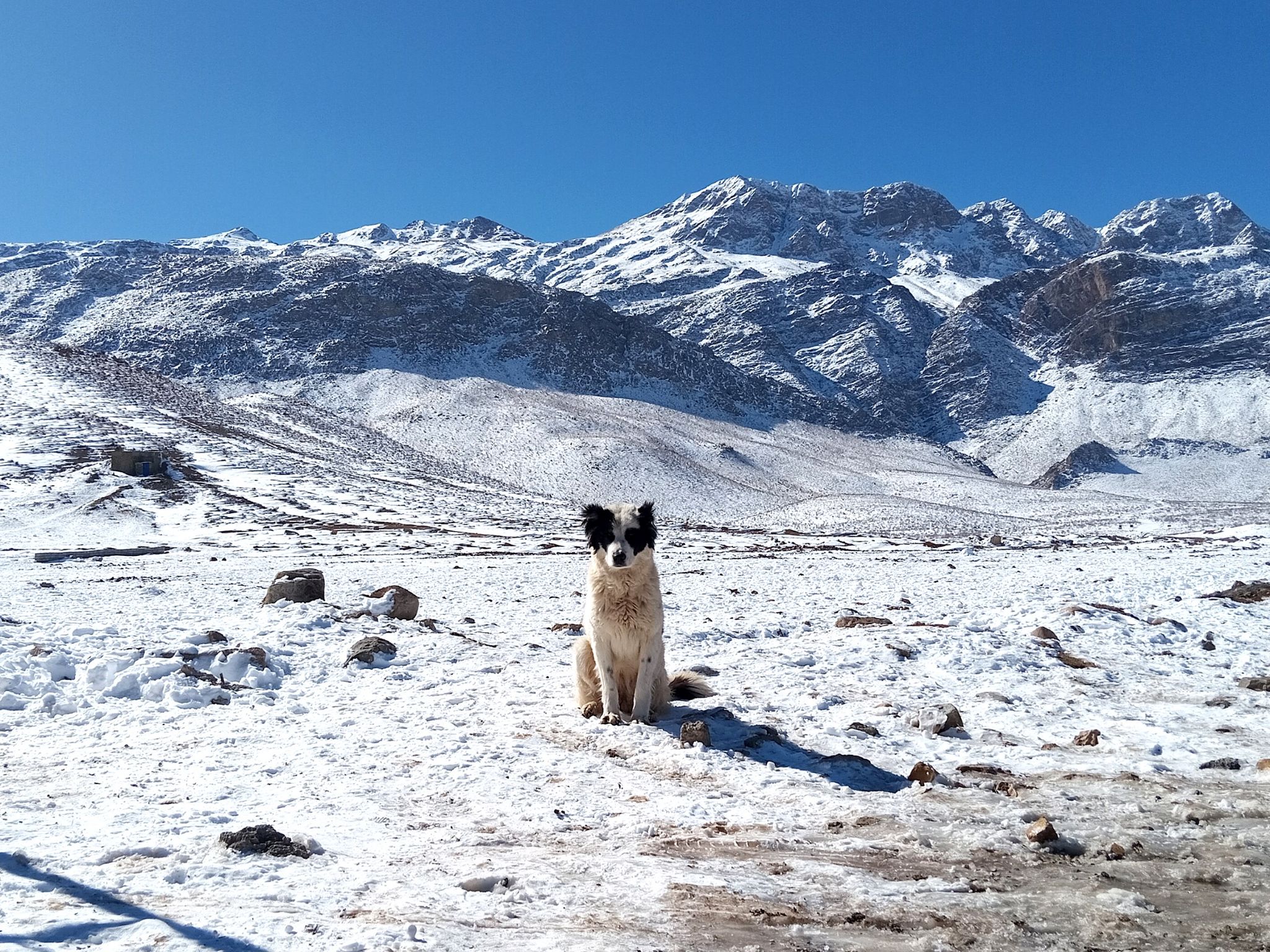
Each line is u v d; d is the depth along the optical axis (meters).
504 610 19.75
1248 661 12.77
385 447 149.12
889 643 13.23
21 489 66.38
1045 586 23.42
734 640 14.62
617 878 5.19
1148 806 6.61
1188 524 113.62
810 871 5.38
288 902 4.63
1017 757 8.11
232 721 9.10
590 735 8.65
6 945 3.94
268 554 44.84
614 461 160.75
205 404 135.25
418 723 9.09
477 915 4.59
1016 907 4.89
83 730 8.70
